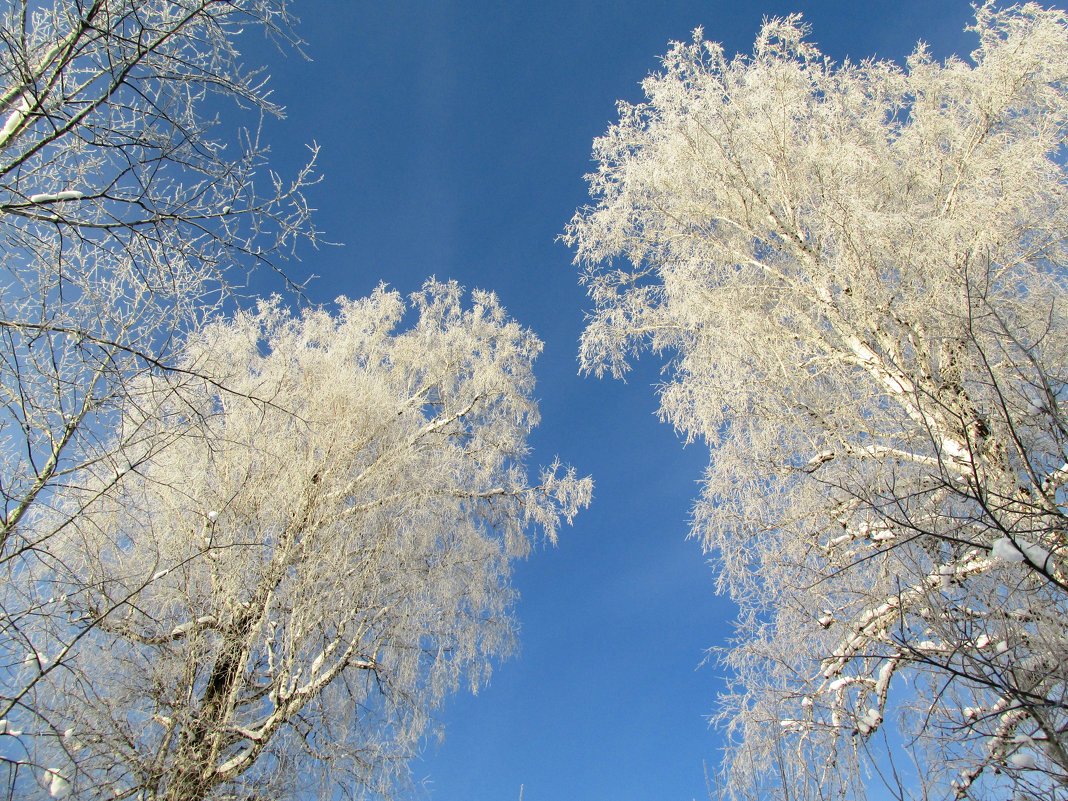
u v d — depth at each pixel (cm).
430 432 949
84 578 429
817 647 555
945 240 485
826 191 575
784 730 534
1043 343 435
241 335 883
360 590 602
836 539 552
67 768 373
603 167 730
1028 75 553
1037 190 515
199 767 441
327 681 569
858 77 666
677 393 668
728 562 601
